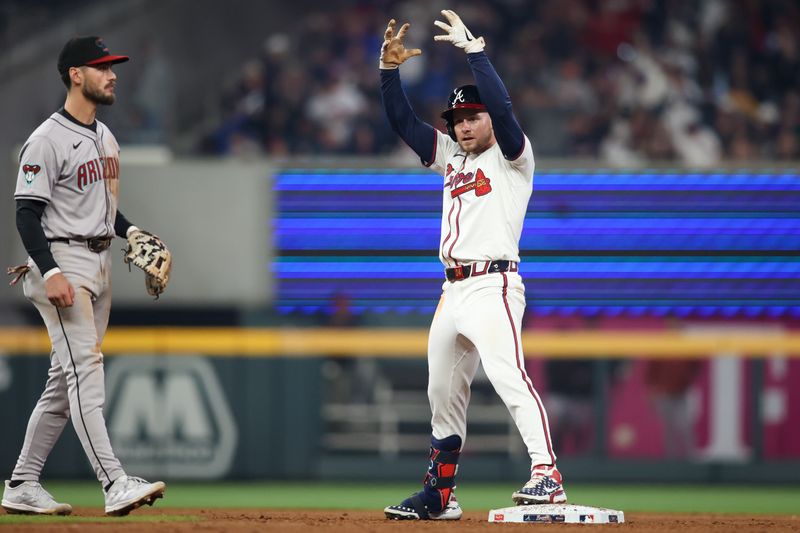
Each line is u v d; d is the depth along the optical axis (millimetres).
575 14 53562
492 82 18094
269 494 35312
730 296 39281
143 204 39281
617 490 37719
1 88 41906
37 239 18078
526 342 39188
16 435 37875
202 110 48906
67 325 18469
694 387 39375
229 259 39281
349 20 52875
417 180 39375
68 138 18500
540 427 18094
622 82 51531
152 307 39344
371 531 16156
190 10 47688
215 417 38875
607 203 39281
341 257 39312
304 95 50062
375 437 39219
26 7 45312
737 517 22812
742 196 39438
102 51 18703
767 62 53344
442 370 19078
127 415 38531
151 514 20438
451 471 19516
